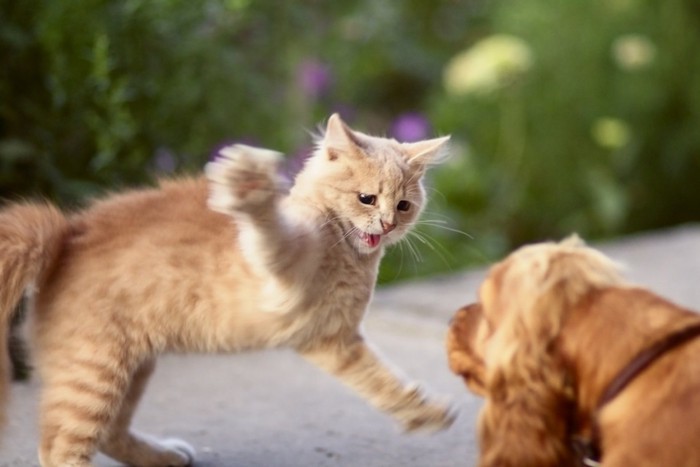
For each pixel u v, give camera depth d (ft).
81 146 31.04
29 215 19.42
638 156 48.60
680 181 48.91
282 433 22.07
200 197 19.47
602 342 13.89
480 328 15.12
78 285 18.67
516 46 47.03
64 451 18.25
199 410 23.57
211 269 18.57
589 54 48.49
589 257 14.69
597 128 46.85
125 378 18.63
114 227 19.26
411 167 20.98
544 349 13.99
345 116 47.62
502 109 47.83
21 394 24.08
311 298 18.83
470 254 40.93
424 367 26.61
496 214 45.62
